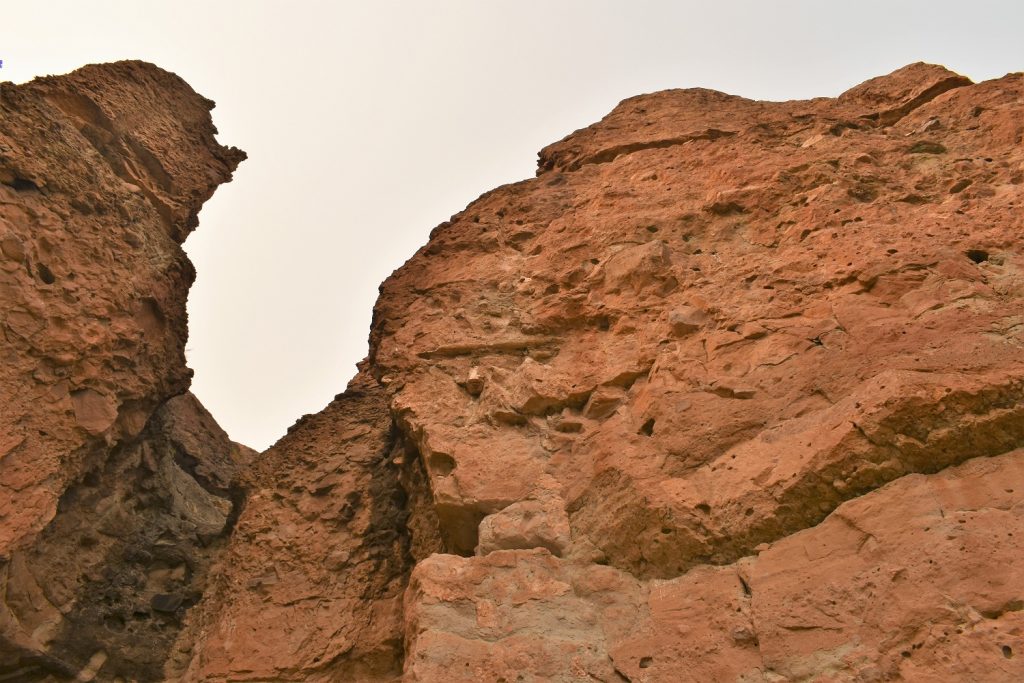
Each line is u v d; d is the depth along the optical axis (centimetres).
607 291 1005
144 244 1375
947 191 947
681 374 827
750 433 734
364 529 1116
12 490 945
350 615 1002
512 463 864
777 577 618
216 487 1608
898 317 755
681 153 1241
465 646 671
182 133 1702
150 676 1037
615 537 739
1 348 1001
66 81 1477
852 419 662
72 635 1020
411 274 1248
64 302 1129
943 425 625
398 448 1201
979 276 770
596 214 1154
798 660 559
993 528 558
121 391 1202
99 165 1378
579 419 884
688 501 704
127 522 1224
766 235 977
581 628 680
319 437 1344
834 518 628
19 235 1098
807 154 1097
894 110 1181
